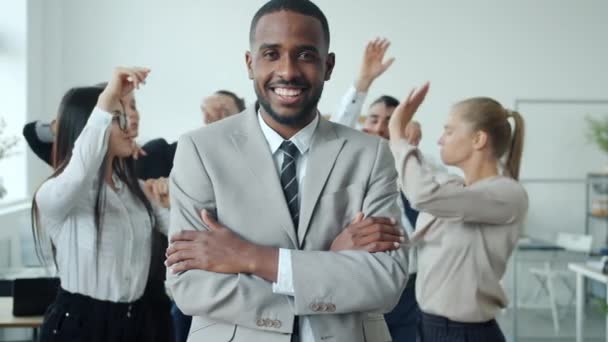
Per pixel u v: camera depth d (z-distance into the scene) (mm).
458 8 6145
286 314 1322
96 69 6039
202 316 1388
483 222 2088
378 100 3307
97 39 6023
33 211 2041
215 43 6074
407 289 2812
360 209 1428
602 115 6086
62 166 2025
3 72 5359
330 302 1317
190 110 6094
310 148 1425
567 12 6184
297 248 1370
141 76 1888
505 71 6191
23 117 5379
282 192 1382
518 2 6172
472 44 6172
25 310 2607
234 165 1400
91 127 1871
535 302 5801
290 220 1366
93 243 1936
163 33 6051
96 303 1933
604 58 6219
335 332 1343
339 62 6117
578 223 6137
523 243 5625
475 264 2082
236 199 1380
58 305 1946
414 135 3133
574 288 5586
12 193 5328
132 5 6027
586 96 6223
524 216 2182
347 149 1446
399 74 6152
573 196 6133
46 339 1917
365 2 6105
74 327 1906
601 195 6051
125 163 2090
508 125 2227
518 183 2160
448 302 2090
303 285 1311
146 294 2035
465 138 2197
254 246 1341
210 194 1403
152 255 2066
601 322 5449
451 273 2096
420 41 6141
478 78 6184
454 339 2096
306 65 1354
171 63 6062
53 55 5859
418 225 2238
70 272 1945
